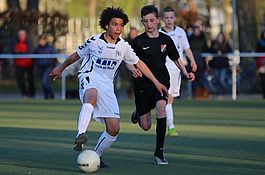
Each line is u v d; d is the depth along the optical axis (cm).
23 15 5647
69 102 4688
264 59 4869
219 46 4909
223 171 1916
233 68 4853
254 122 3353
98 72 1908
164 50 2125
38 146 2438
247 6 5578
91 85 1886
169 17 2805
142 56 2119
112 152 2280
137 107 2117
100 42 1892
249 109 4116
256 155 2219
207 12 8238
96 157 1886
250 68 5122
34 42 5584
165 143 2527
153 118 3578
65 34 5794
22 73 5009
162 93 2022
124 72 5369
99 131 2952
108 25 1875
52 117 3647
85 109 1833
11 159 2133
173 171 1922
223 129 3030
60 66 1955
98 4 9700
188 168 1969
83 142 1805
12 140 2620
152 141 2573
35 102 4694
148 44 2112
